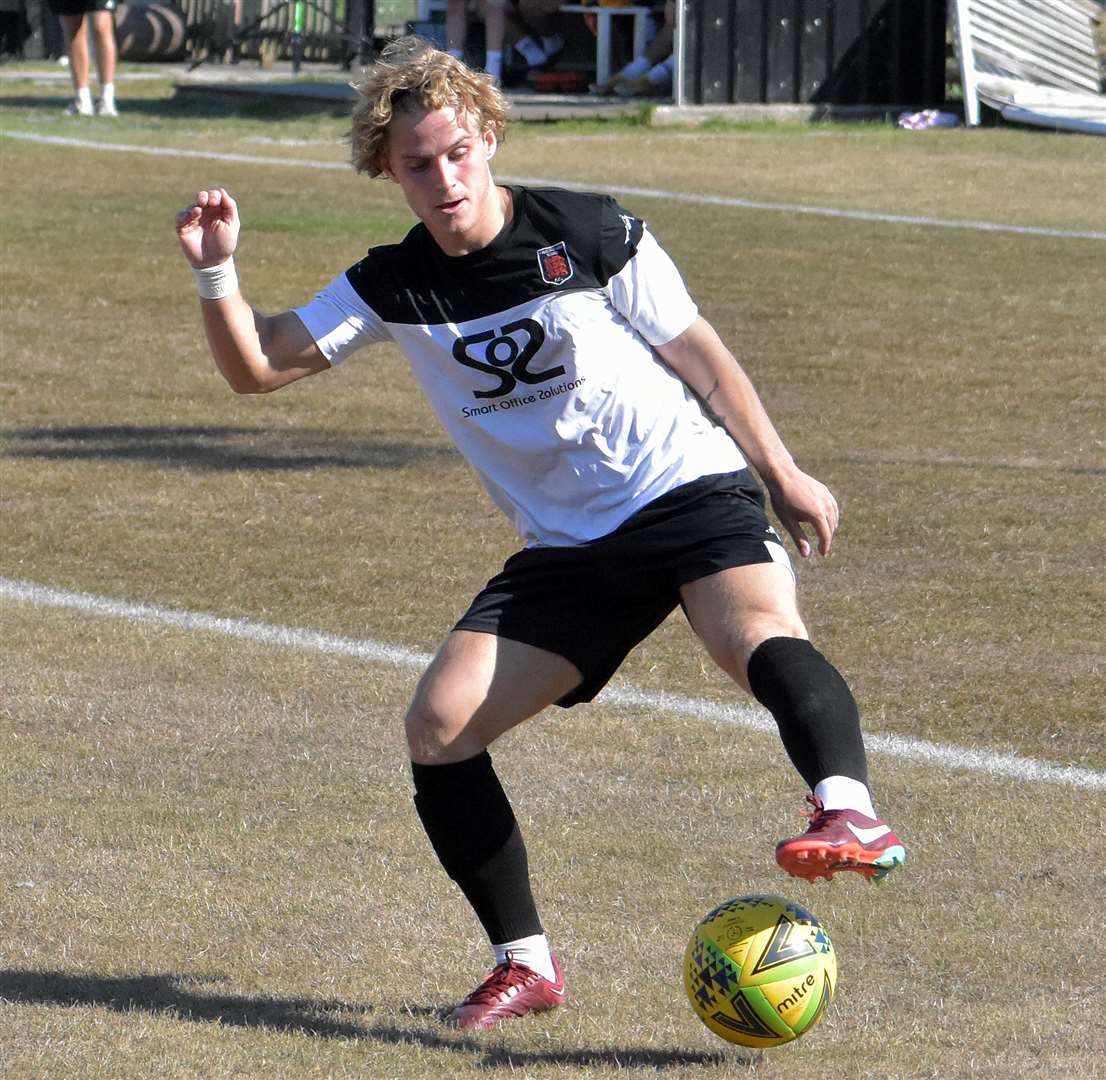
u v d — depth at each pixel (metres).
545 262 13.99
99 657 23.94
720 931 13.08
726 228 62.38
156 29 124.25
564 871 17.36
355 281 14.55
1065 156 82.12
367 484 33.22
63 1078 12.91
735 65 92.19
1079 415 38.75
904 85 95.56
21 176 71.56
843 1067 13.28
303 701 22.36
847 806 11.86
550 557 14.24
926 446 36.00
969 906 16.64
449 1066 13.26
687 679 23.45
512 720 14.04
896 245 59.91
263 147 81.44
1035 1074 13.18
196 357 44.19
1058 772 20.09
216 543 29.41
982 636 24.83
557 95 97.56
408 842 18.12
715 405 14.45
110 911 16.31
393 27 116.19
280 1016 14.30
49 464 34.28
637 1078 13.05
